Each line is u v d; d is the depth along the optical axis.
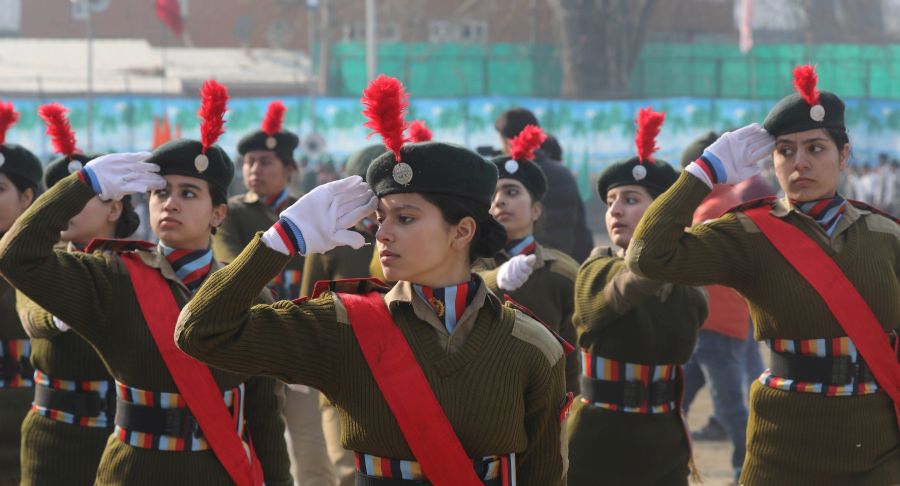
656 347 13.98
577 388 14.88
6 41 108.19
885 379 11.88
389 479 8.45
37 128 73.12
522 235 15.28
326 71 90.81
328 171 65.19
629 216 14.31
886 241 12.23
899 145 80.50
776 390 12.19
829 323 11.88
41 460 12.73
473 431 8.37
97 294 11.12
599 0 86.62
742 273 12.02
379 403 8.34
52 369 12.68
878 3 106.56
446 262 8.56
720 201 20.67
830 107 12.15
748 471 12.45
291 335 8.33
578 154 76.00
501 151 22.34
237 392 11.38
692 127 76.81
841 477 11.98
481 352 8.47
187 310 8.13
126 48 110.50
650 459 14.05
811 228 12.08
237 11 114.06
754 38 111.88
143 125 76.88
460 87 88.38
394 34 107.31
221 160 11.95
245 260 8.04
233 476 11.18
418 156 8.34
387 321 8.43
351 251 16.77
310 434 17.16
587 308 14.00
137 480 11.03
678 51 88.81
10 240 10.62
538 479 8.95
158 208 11.67
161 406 11.13
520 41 106.06
